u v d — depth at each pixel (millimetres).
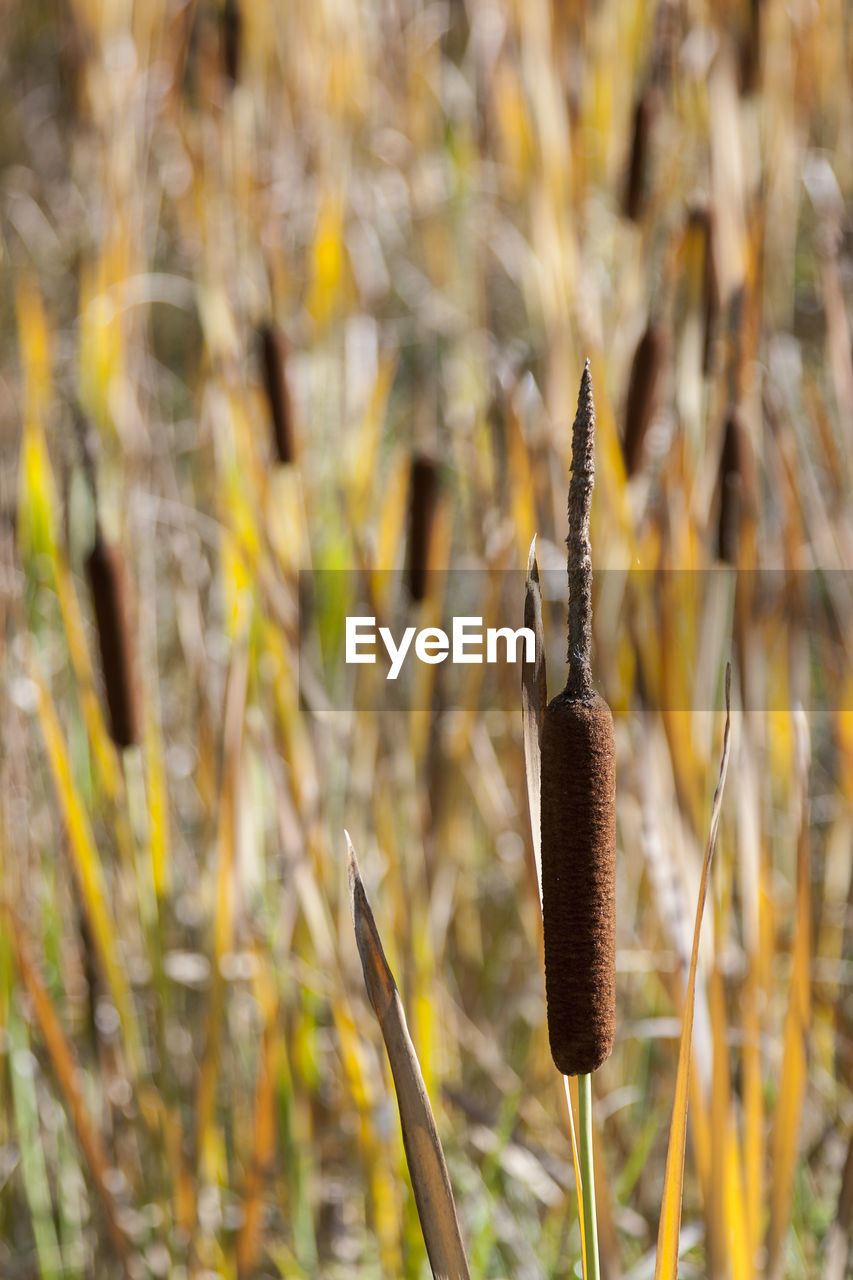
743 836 1943
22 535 2475
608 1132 2576
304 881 2160
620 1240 2381
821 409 2697
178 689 3168
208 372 3102
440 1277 1594
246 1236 2154
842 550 2650
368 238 4742
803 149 4492
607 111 4605
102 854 2523
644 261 3012
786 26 4234
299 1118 2402
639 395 2279
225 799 2086
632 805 2506
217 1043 2146
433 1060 2293
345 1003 2150
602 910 1548
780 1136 1904
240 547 2180
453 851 2691
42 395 2988
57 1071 2072
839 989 2801
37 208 5223
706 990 1896
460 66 6293
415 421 3926
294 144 4508
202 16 4383
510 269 4574
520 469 2389
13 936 2029
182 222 4770
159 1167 2199
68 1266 2389
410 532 2373
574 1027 1551
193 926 2855
